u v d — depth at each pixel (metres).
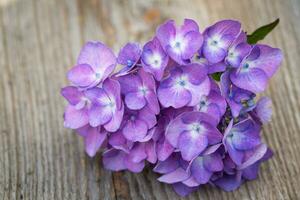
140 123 0.50
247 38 0.52
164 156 0.50
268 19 0.66
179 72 0.49
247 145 0.51
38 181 0.54
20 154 0.56
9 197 0.53
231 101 0.49
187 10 0.67
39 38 0.65
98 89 0.50
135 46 0.50
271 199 0.53
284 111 0.59
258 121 0.51
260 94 0.60
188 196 0.53
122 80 0.50
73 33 0.66
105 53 0.52
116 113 0.50
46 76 0.62
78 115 0.52
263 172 0.54
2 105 0.60
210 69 0.49
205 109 0.49
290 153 0.56
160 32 0.49
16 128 0.58
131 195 0.53
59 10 0.67
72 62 0.63
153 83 0.49
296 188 0.53
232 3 0.67
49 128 0.58
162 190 0.53
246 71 0.50
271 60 0.51
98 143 0.52
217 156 0.50
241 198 0.53
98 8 0.67
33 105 0.60
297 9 0.66
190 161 0.49
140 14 0.67
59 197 0.53
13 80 0.62
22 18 0.67
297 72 0.62
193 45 0.49
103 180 0.54
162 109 0.50
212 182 0.52
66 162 0.56
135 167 0.52
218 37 0.50
